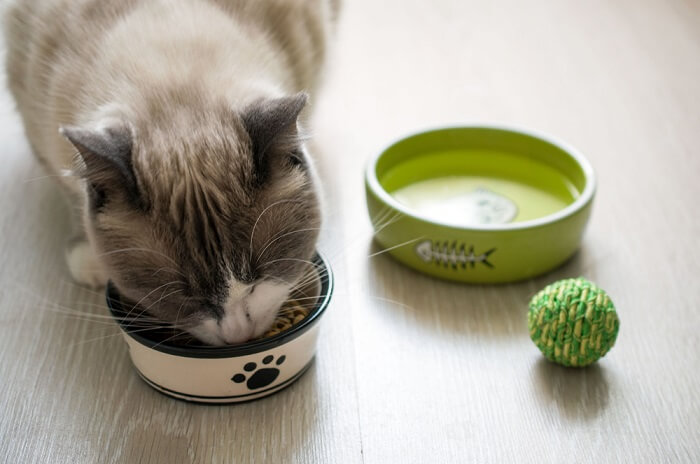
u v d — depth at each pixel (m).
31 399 0.58
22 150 0.80
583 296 0.59
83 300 0.65
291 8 0.66
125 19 0.60
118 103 0.55
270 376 0.57
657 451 0.55
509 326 0.63
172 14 0.60
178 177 0.52
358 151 0.80
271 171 0.54
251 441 0.56
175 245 0.52
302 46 0.66
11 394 0.58
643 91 0.88
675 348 0.61
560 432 0.56
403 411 0.57
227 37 0.59
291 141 0.54
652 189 0.75
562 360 0.59
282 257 0.55
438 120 0.84
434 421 0.57
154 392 0.59
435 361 0.61
